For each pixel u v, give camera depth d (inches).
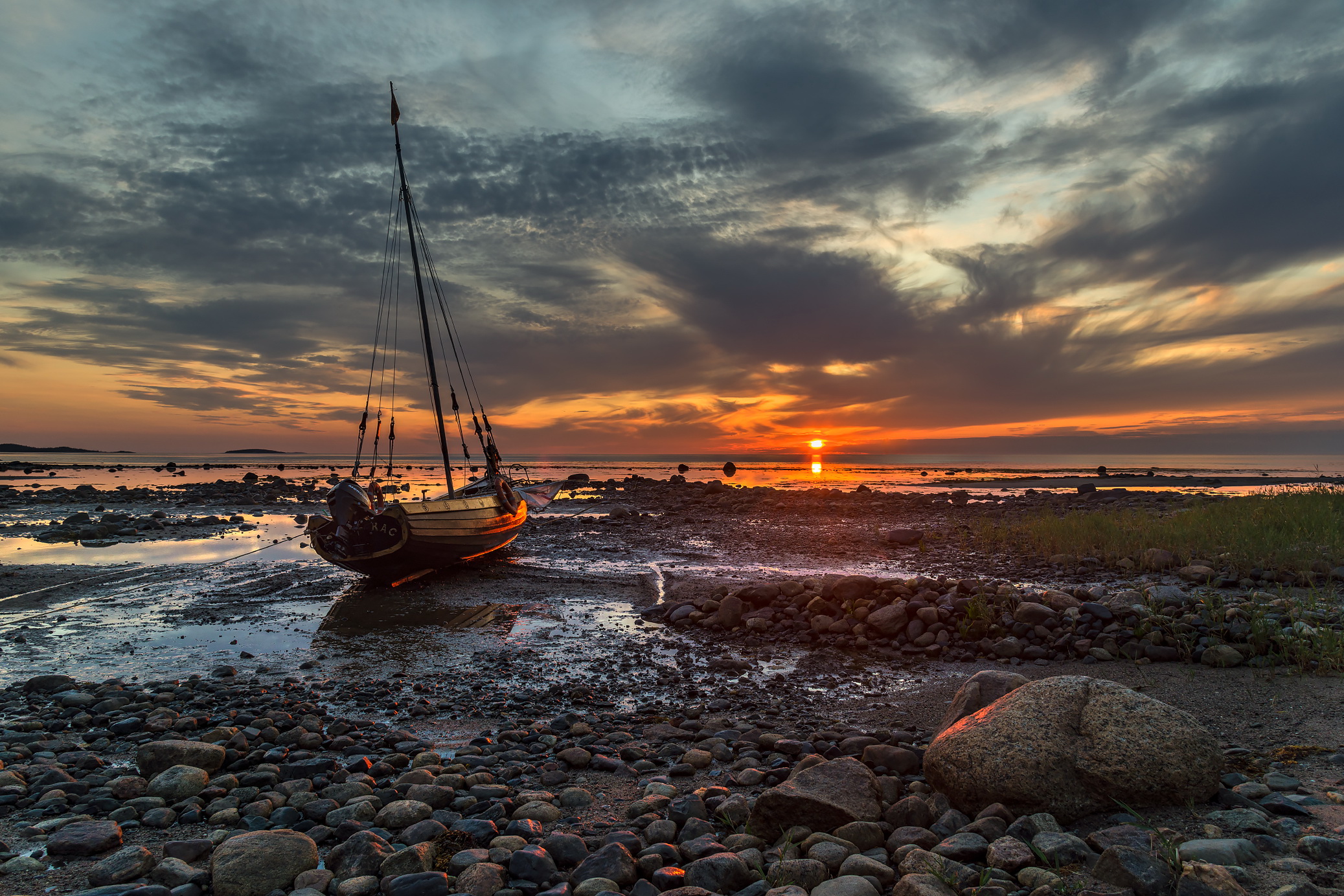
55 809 193.8
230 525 1013.2
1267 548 504.7
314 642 403.9
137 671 354.3
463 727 273.6
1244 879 132.6
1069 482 2174.0
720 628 424.8
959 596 405.1
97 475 2827.3
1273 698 259.6
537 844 170.2
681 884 149.9
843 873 150.5
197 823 188.5
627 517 1053.8
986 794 175.3
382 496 647.8
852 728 260.7
